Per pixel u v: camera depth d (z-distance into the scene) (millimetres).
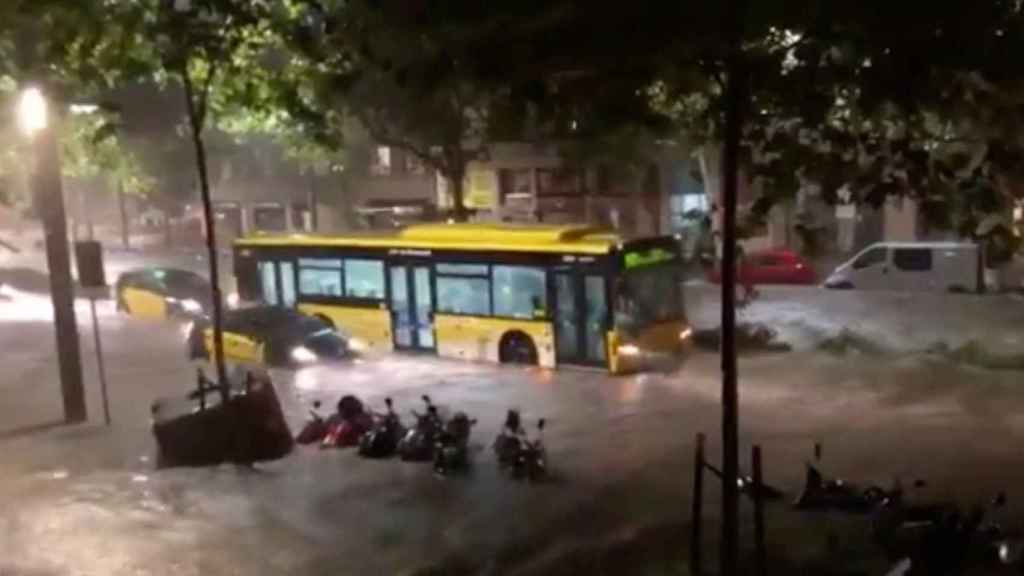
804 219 12164
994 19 9602
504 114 12594
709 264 29812
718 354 28609
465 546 13914
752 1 9664
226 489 16797
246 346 28969
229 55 18219
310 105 24875
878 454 18359
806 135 11289
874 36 9766
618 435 20375
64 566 13367
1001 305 36219
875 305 37062
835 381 24719
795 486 16500
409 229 30953
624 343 26000
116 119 33375
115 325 37750
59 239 22234
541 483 17031
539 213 52156
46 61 18906
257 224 63250
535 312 27266
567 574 12711
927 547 11984
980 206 10828
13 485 17203
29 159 26344
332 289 31422
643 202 50844
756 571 12070
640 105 11406
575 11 10180
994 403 22047
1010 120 10430
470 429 20016
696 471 12250
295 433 21078
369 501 16078
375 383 26266
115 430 21625
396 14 11070
